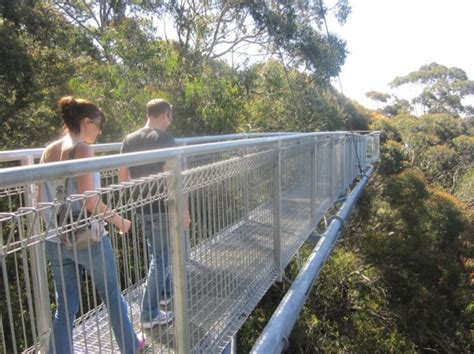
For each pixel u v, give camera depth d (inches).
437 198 841.5
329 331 457.4
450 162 1352.1
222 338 109.2
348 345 457.1
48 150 89.4
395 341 496.1
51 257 81.3
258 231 137.6
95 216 67.7
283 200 163.0
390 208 773.3
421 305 555.8
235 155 123.9
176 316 88.4
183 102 430.6
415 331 525.0
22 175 52.2
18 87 438.9
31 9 502.6
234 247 118.7
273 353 121.6
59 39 553.0
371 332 488.7
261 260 140.3
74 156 82.6
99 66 489.7
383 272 591.5
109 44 493.7
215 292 107.0
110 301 83.9
